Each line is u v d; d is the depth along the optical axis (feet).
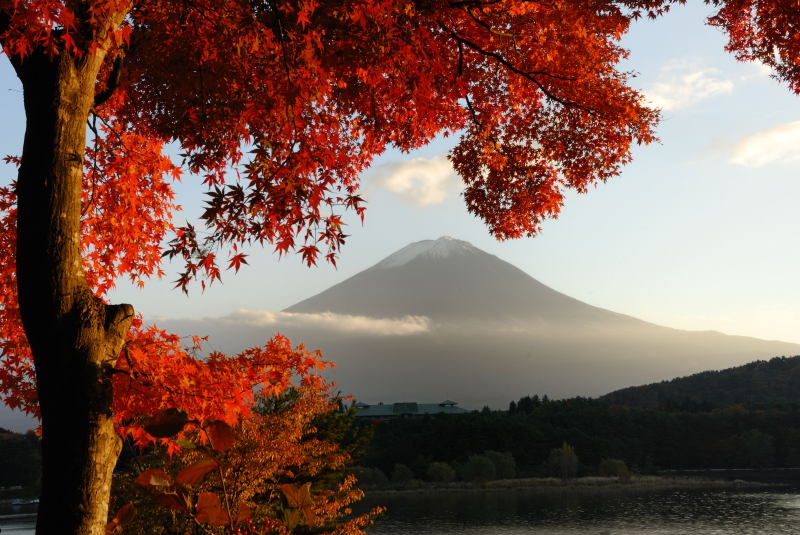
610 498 390.63
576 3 27.89
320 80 21.44
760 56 31.76
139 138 24.41
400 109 27.76
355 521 47.78
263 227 21.44
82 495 14.46
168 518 33.91
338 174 27.45
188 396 18.01
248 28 20.83
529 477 499.10
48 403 14.89
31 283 15.31
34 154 15.92
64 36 15.70
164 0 22.29
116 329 15.93
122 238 24.35
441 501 380.78
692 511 323.16
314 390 40.47
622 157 33.17
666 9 28.22
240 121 23.94
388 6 19.42
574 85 31.27
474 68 31.27
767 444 580.71
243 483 36.27
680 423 627.05
